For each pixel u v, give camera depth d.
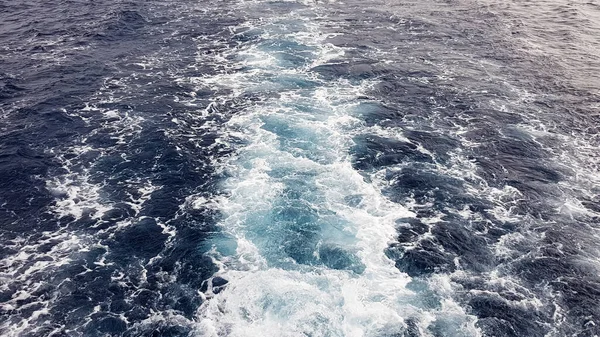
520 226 50.19
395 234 49.22
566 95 69.69
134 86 70.62
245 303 42.66
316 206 52.25
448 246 48.09
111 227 49.81
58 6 93.25
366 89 70.75
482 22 90.50
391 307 42.41
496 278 45.06
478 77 73.75
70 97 67.81
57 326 40.81
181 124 63.62
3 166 56.25
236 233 49.38
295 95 69.31
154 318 41.62
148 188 54.50
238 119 64.75
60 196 53.03
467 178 56.00
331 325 40.81
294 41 82.81
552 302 42.91
